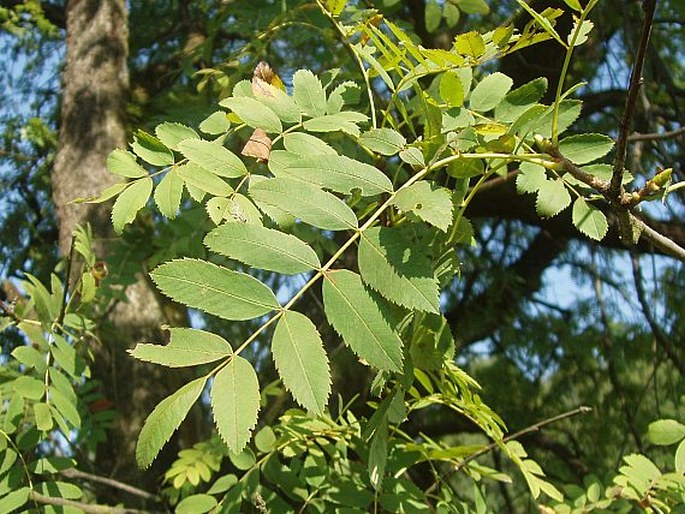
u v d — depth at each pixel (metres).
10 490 0.63
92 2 1.56
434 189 0.43
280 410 1.16
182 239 1.00
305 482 0.65
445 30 1.34
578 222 0.50
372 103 0.54
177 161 0.52
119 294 1.04
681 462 0.60
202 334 0.38
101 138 1.44
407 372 0.47
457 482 0.98
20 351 0.65
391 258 0.40
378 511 0.63
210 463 0.86
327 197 0.41
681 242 1.41
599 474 1.73
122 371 1.27
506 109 0.53
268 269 0.39
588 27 0.44
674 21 1.63
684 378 1.65
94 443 0.88
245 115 0.50
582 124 1.65
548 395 1.93
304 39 0.97
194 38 1.62
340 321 0.39
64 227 1.38
